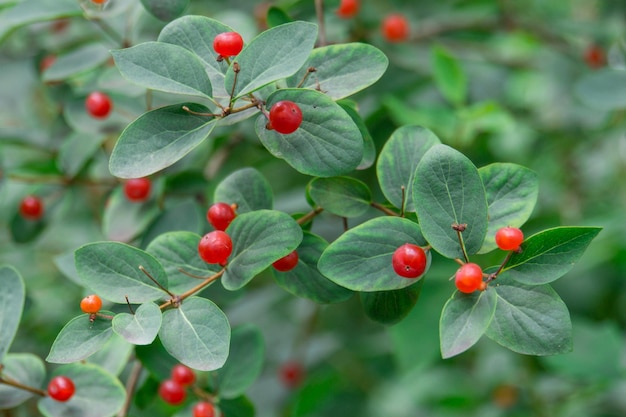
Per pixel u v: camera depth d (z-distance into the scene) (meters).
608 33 0.60
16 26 0.47
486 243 0.39
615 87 0.51
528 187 0.39
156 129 0.38
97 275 0.38
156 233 0.45
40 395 0.41
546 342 0.37
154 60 0.38
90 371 0.41
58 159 0.49
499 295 0.38
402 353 0.54
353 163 0.38
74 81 0.50
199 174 0.48
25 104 0.55
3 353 0.41
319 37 0.48
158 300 0.39
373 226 0.38
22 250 0.56
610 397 0.56
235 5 0.56
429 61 0.60
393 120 0.54
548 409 0.59
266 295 0.58
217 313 0.38
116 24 0.48
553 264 0.37
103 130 0.47
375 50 0.39
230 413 0.44
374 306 0.40
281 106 0.37
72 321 0.38
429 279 0.55
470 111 0.55
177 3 0.42
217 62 0.39
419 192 0.37
